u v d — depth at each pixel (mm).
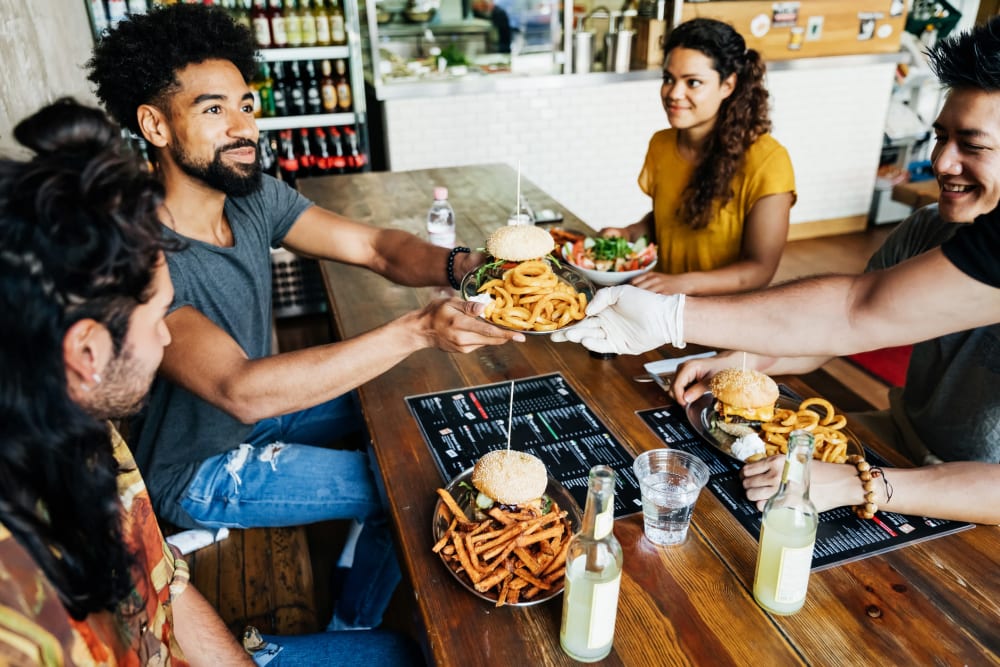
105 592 759
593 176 4715
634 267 2121
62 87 2643
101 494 754
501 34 4332
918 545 1170
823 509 1225
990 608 1051
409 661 1267
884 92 4949
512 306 1475
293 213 1981
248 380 1358
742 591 1079
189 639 1134
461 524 1136
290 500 1660
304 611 1687
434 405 1550
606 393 1603
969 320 1160
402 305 2023
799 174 5055
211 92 1478
